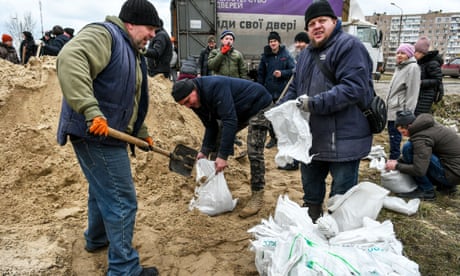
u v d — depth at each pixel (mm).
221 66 5312
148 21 2012
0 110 3484
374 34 13609
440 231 3016
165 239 2723
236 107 2996
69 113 1918
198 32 9109
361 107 2268
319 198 2762
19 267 2184
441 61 4652
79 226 2760
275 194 3686
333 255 1931
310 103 2141
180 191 3482
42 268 2217
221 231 2881
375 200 2498
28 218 2766
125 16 2002
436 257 2646
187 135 4352
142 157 3572
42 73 3998
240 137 5938
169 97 4895
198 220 2994
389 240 2135
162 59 5973
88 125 1751
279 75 5055
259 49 9438
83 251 2516
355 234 2160
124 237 2117
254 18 9219
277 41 5113
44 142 3355
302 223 2223
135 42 2061
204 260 2514
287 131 2275
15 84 3682
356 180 2545
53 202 3021
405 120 3539
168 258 2520
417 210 3367
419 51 4598
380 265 1903
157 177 3541
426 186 3684
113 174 2025
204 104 2834
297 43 4992
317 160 2494
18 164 3154
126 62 1970
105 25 1925
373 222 2324
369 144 2383
